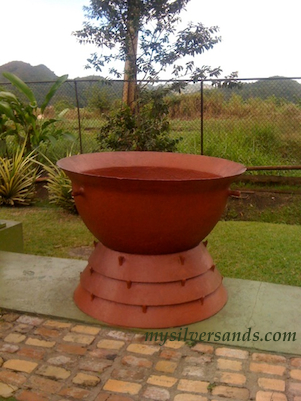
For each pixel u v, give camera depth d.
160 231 1.98
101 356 1.86
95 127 7.09
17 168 5.70
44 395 1.61
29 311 2.21
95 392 1.63
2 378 1.71
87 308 2.18
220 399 1.59
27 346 1.94
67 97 7.38
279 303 2.29
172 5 5.35
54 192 5.32
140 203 1.90
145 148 5.25
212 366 1.79
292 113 6.50
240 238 4.06
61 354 1.88
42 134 6.43
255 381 1.70
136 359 1.84
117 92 6.85
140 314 2.07
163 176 2.44
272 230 4.37
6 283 2.53
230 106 6.77
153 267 2.10
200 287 2.15
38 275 2.65
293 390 1.64
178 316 2.08
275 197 5.57
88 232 4.43
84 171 2.28
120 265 2.12
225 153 6.25
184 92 6.05
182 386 1.67
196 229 2.05
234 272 3.20
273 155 6.34
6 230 3.19
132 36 5.54
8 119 6.70
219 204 2.08
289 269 3.24
